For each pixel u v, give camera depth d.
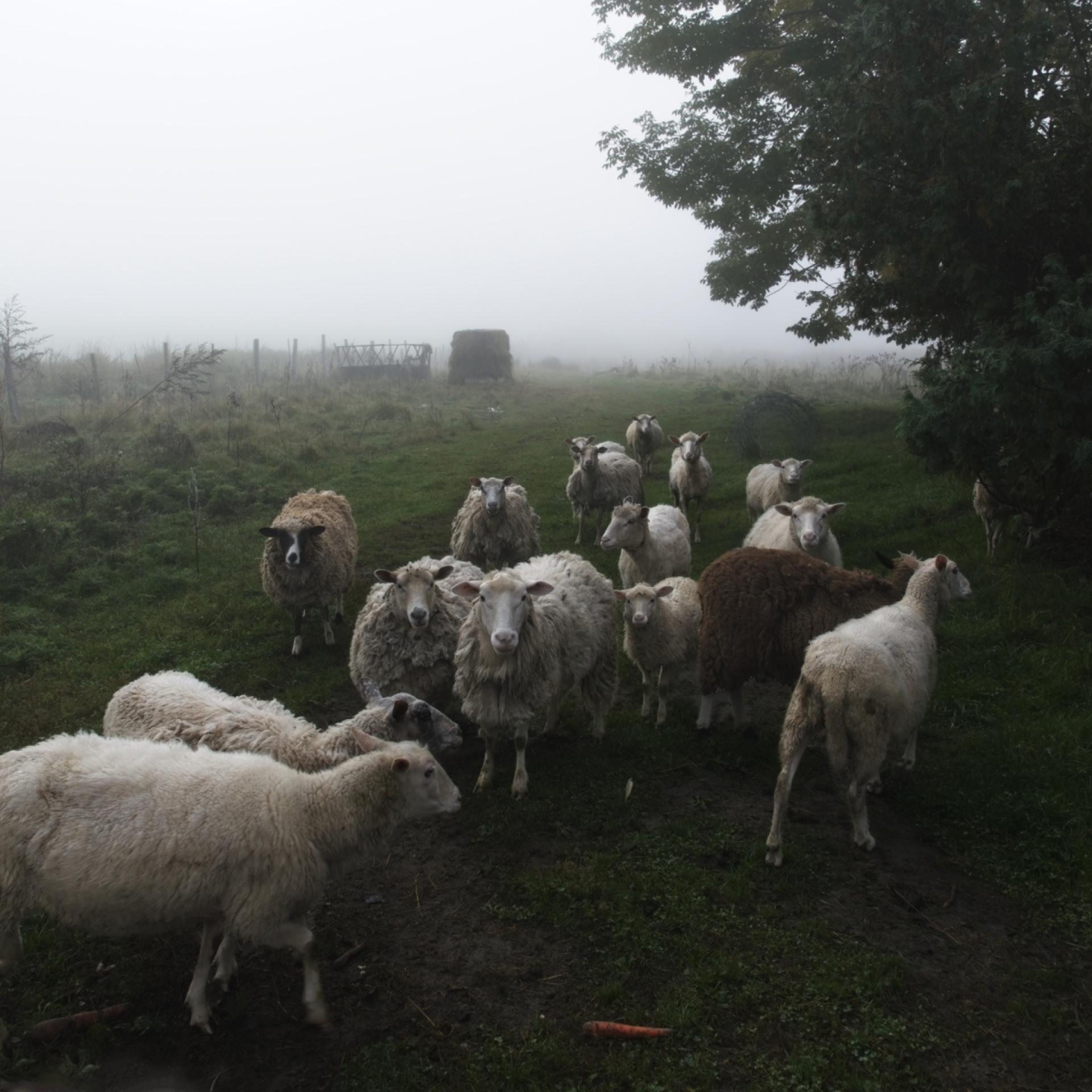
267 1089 3.57
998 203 9.30
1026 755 6.16
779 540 9.36
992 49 9.88
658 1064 3.69
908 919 4.66
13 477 13.45
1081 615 8.19
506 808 5.76
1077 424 8.25
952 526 11.08
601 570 11.33
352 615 9.80
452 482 16.36
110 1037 3.81
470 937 4.55
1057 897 4.84
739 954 4.34
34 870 3.61
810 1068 3.63
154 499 13.64
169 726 4.97
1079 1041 3.87
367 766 4.09
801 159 12.17
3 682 7.65
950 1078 3.64
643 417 18.17
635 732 6.91
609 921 4.61
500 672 5.76
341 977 4.25
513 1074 3.60
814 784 6.13
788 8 19.94
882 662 5.11
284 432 20.56
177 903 3.64
